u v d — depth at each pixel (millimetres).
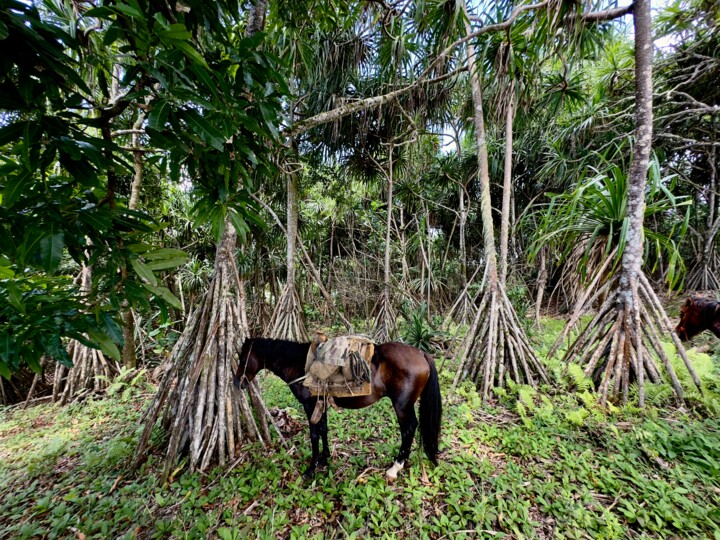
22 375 5121
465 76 4914
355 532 1801
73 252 1448
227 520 1967
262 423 2855
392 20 3934
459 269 8961
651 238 3531
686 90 5727
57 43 1090
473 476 2285
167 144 1410
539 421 2832
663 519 1793
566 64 4207
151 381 4781
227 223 2957
